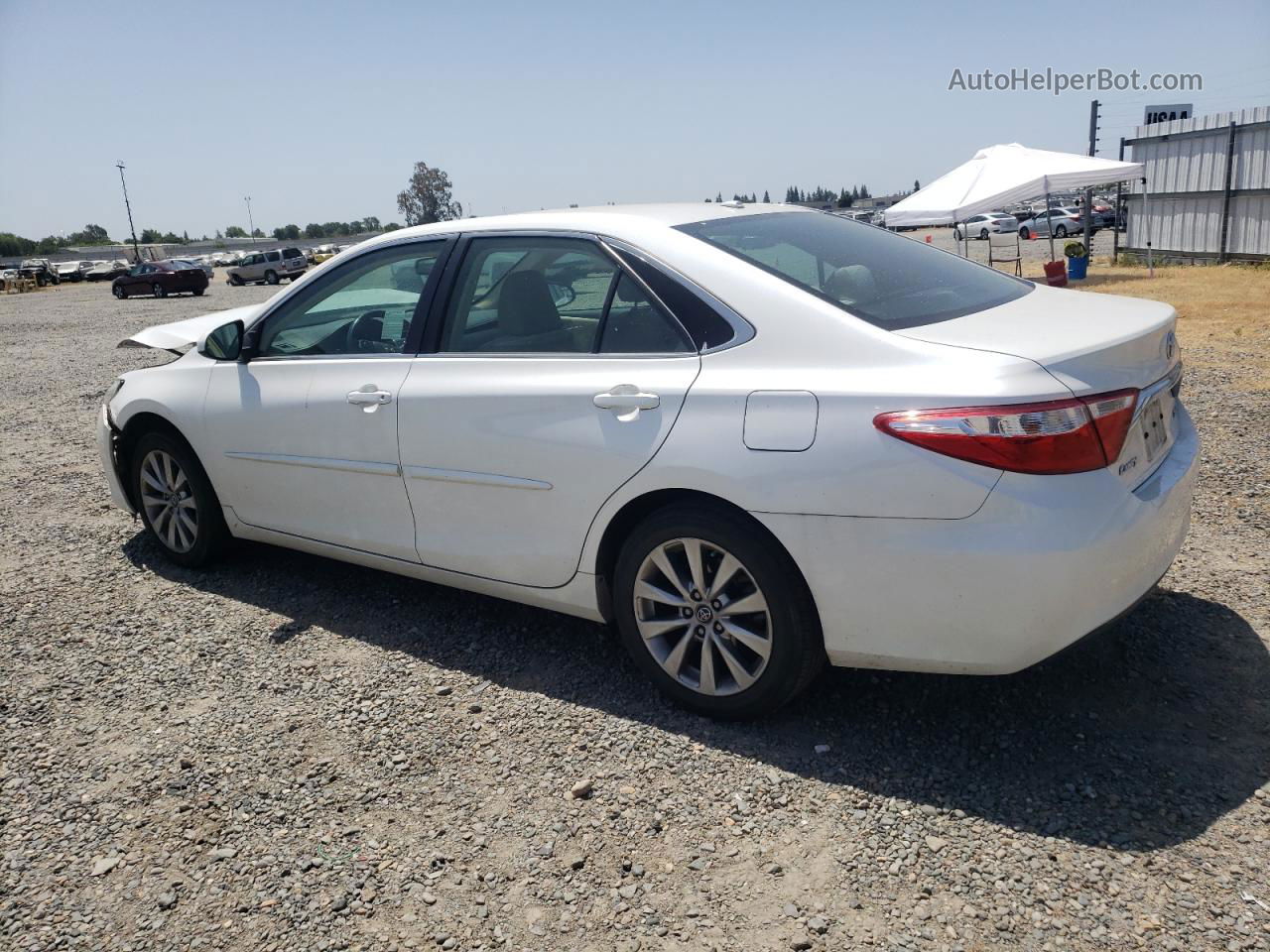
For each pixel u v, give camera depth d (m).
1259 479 5.15
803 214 3.76
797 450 2.72
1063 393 2.50
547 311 3.38
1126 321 2.91
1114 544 2.54
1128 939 2.15
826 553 2.71
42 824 2.78
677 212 3.49
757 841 2.56
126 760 3.10
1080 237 40.03
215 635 3.99
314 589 4.42
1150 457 2.88
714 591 2.99
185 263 37.50
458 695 3.41
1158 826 2.51
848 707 3.17
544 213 3.57
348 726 3.24
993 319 2.92
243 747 3.14
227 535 4.64
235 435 4.22
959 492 2.52
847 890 2.36
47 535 5.38
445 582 3.73
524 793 2.82
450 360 3.55
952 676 3.31
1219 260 20.47
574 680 3.47
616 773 2.90
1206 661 3.30
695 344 3.02
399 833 2.68
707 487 2.87
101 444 4.93
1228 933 2.14
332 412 3.83
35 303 35.69
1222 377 8.03
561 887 2.43
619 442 3.04
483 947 2.25
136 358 14.03
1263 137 18.98
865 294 3.02
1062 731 2.96
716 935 2.24
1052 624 2.54
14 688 3.59
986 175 19.48
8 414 9.49
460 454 3.45
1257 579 3.91
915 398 2.58
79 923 2.39
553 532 3.29
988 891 2.32
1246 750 2.81
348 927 2.33
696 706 3.14
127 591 4.50
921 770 2.81
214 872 2.55
